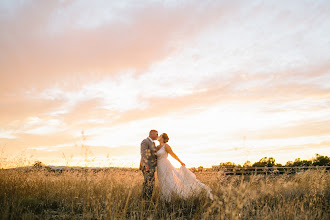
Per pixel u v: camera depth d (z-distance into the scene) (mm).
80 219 3916
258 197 4465
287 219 3674
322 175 6137
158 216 4254
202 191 5285
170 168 5609
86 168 6871
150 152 5664
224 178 5605
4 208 4000
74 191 5340
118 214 3789
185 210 4629
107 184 5574
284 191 5172
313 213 4016
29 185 5641
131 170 6770
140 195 5332
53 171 6977
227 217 3416
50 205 4699
